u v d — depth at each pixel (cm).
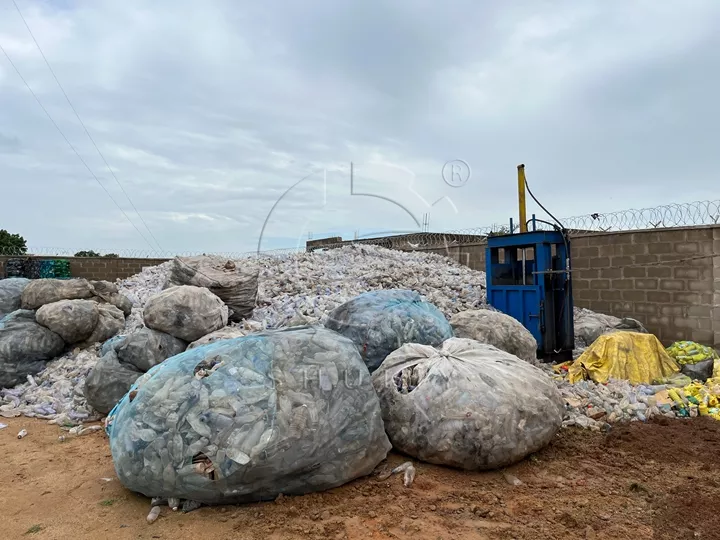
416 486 305
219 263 721
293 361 300
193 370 296
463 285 840
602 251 783
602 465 339
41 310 601
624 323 684
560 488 304
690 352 552
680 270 688
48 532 260
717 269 651
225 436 267
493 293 698
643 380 513
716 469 330
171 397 282
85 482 325
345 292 780
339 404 295
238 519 266
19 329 579
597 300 791
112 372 460
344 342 329
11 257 1608
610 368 521
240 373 289
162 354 483
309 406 283
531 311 629
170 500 279
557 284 627
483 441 316
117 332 662
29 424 461
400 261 1078
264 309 722
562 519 264
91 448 394
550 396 353
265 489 278
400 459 343
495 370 347
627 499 288
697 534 248
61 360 594
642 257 732
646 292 726
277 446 268
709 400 452
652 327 719
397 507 278
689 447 368
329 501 285
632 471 329
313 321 567
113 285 756
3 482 326
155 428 275
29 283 681
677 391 466
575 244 820
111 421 323
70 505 291
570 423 416
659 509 275
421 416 331
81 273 1658
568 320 618
